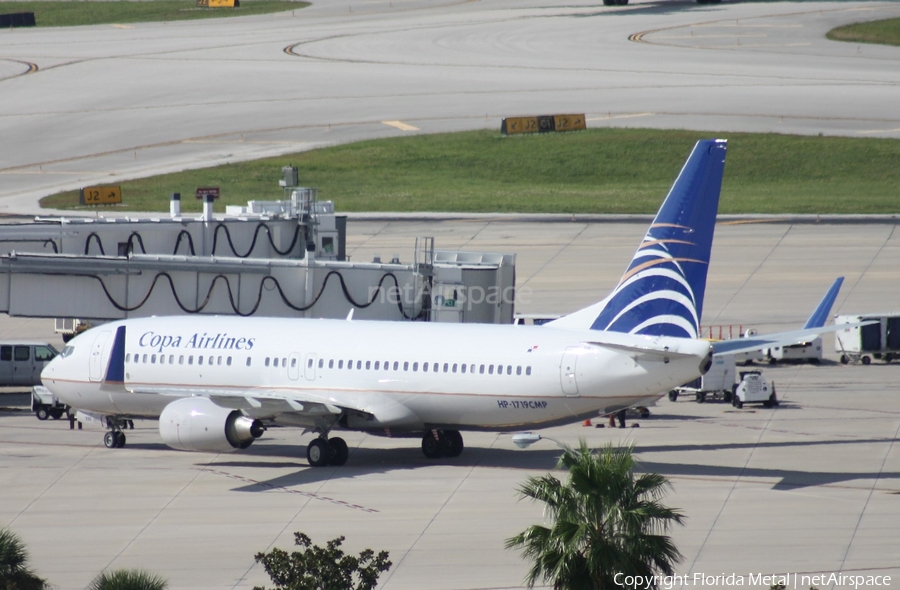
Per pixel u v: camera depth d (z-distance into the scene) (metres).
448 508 131.88
